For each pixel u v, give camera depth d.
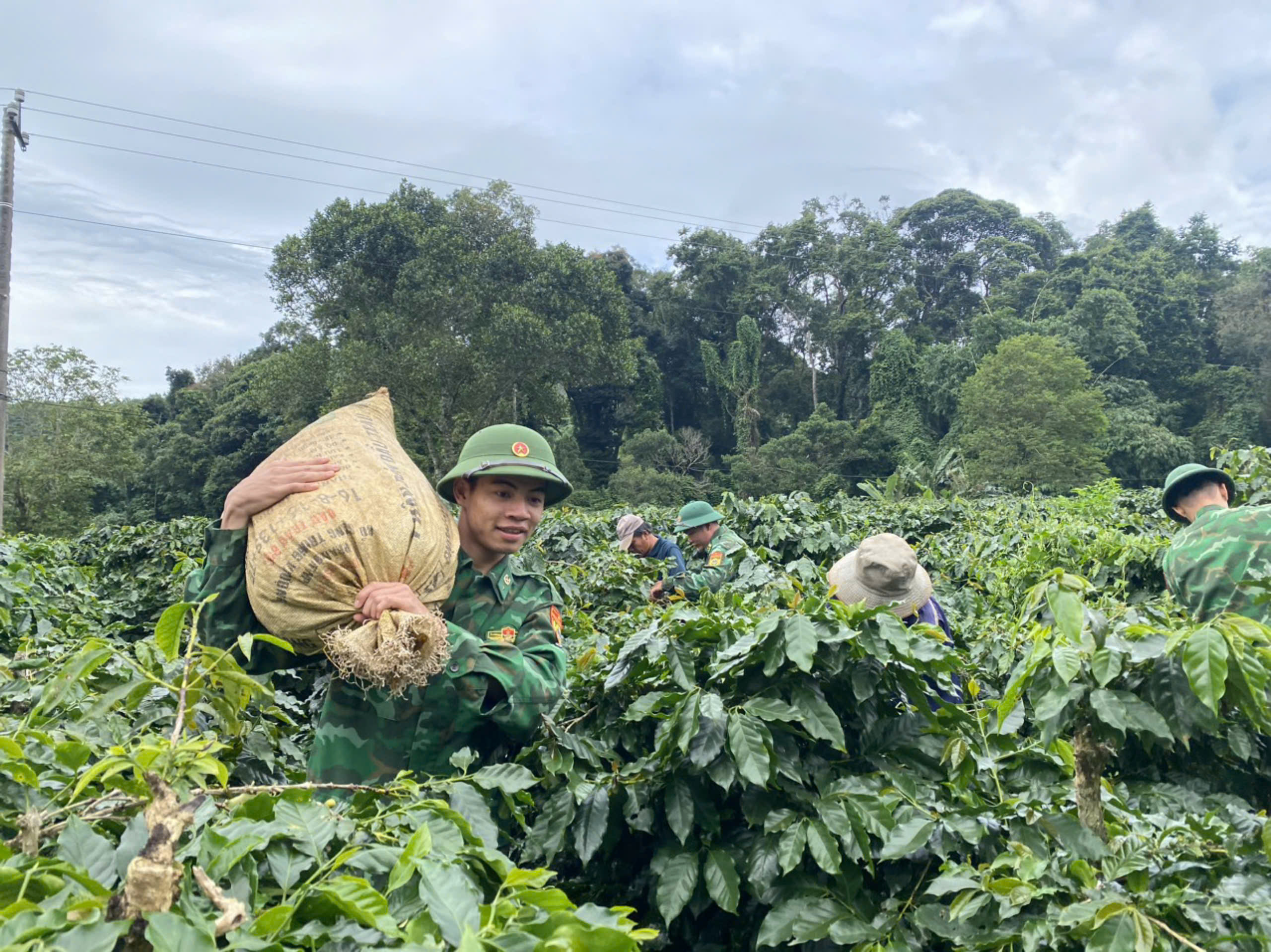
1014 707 2.82
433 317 35.47
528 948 1.28
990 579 7.01
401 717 2.67
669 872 2.56
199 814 1.73
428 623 2.32
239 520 2.51
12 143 19.91
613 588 6.79
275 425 46.69
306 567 2.37
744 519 9.75
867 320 64.88
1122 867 2.06
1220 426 54.19
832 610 2.78
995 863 2.16
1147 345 59.50
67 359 38.06
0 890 1.33
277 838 1.62
